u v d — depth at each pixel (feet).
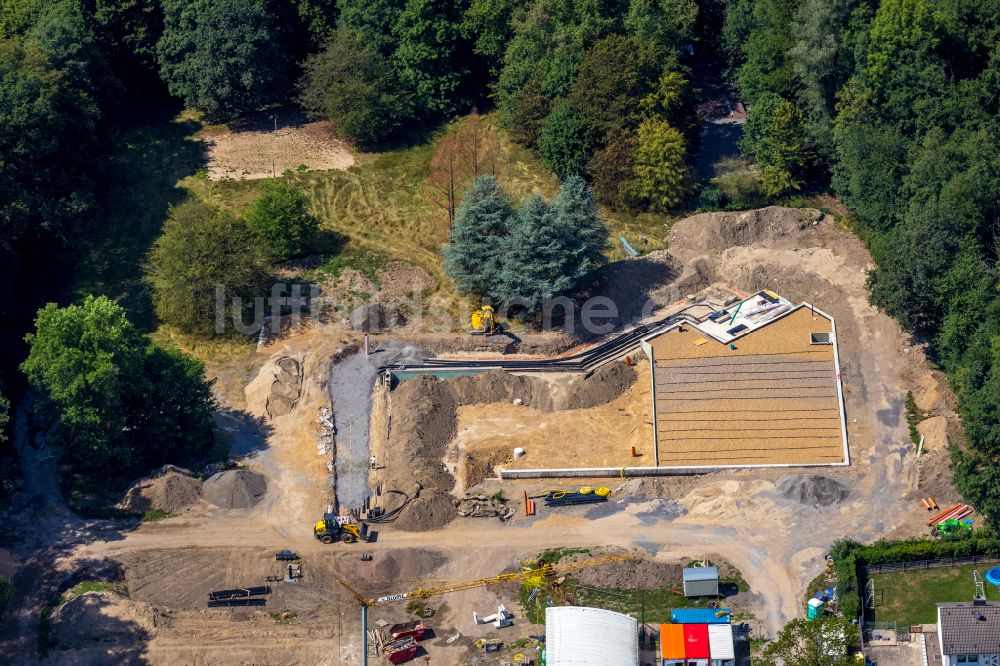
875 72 500.33
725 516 407.23
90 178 520.01
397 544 397.60
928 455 423.64
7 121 474.49
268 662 361.30
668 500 414.00
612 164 523.29
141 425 418.31
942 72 493.36
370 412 448.24
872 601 377.09
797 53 521.24
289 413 445.78
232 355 468.75
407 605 378.32
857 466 423.64
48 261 497.46
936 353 455.63
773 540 398.42
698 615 368.89
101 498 411.75
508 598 380.58
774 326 468.75
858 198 499.92
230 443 435.53
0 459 425.69
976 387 418.92
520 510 410.52
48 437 429.79
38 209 479.00
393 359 467.52
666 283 495.00
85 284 492.54
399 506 407.85
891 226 491.31
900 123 502.38
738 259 505.66
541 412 449.48
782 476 420.77
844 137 508.12
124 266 499.92
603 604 378.12
